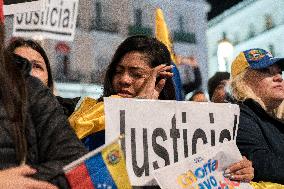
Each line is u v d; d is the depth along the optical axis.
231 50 10.45
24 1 3.44
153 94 2.58
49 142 1.70
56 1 3.53
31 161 1.67
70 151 1.69
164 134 2.29
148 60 2.67
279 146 2.93
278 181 2.81
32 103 1.74
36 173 1.60
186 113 2.37
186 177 2.18
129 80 2.65
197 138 2.37
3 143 1.61
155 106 2.29
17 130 1.64
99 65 14.68
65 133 1.73
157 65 2.70
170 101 2.33
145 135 2.24
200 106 2.41
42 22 3.49
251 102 3.05
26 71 1.81
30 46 3.15
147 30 16.27
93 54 14.61
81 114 2.41
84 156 1.67
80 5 15.02
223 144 2.34
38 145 1.71
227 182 2.30
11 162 1.61
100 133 2.35
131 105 2.24
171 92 2.75
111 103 2.21
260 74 3.21
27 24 3.47
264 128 2.94
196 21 18.30
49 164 1.64
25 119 1.69
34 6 3.42
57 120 1.75
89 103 2.53
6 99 1.66
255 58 3.23
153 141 2.26
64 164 1.66
